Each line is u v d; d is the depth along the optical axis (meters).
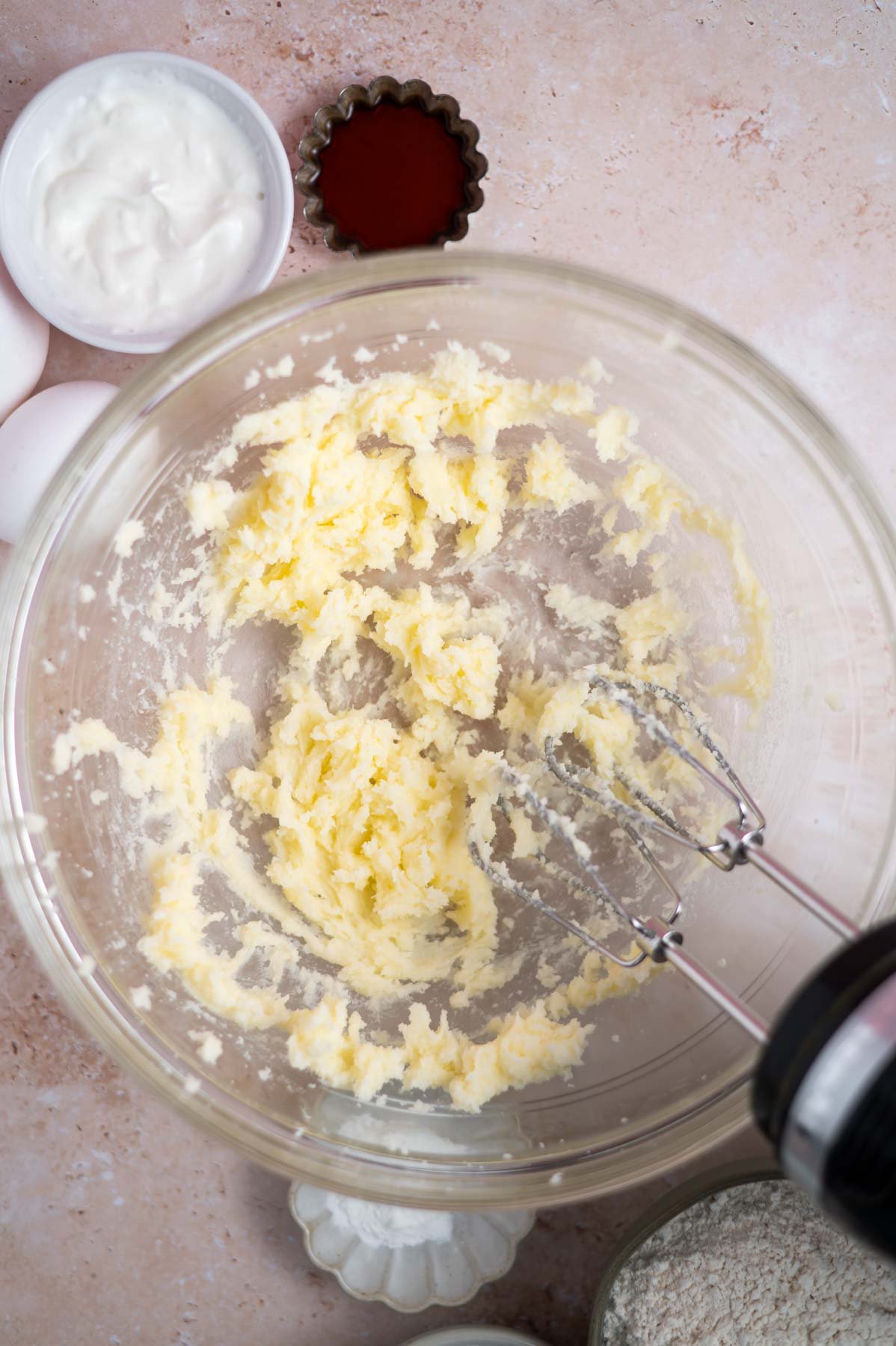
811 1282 0.55
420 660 0.55
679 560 0.55
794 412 0.51
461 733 0.56
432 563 0.56
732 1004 0.44
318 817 0.55
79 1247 0.58
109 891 0.53
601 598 0.56
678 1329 0.54
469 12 0.56
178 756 0.54
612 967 0.54
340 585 0.55
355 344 0.52
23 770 0.51
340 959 0.55
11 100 0.55
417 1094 0.54
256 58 0.56
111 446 0.50
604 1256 0.58
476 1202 0.51
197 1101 0.51
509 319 0.52
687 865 0.55
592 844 0.55
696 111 0.56
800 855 0.54
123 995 0.52
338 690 0.56
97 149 0.53
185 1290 0.58
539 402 0.53
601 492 0.55
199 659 0.55
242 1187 0.58
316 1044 0.53
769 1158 0.56
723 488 0.54
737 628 0.55
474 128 0.55
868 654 0.53
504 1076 0.54
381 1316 0.58
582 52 0.56
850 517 0.52
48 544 0.51
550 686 0.56
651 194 0.56
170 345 0.53
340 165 0.56
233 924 0.54
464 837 0.55
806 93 0.56
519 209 0.56
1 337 0.53
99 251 0.53
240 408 0.52
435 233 0.56
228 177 0.54
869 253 0.57
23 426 0.53
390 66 0.56
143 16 0.55
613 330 0.51
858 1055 0.37
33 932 0.51
